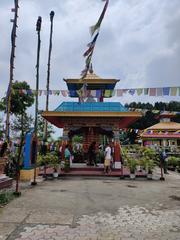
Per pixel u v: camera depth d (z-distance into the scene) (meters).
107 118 20.66
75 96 19.73
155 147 35.41
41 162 17.77
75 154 24.53
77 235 5.80
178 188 13.07
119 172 18.78
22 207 8.21
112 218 7.26
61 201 9.22
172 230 6.33
